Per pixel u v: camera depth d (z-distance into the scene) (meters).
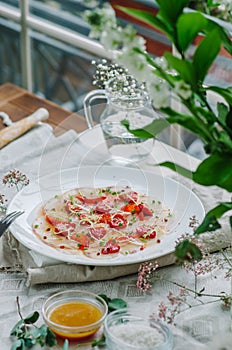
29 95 1.46
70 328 0.82
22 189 1.09
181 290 0.87
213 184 0.72
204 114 0.73
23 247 0.99
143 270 0.91
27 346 0.83
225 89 0.75
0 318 0.89
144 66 0.66
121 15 1.58
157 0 0.70
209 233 0.99
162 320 0.87
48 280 0.94
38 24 1.66
